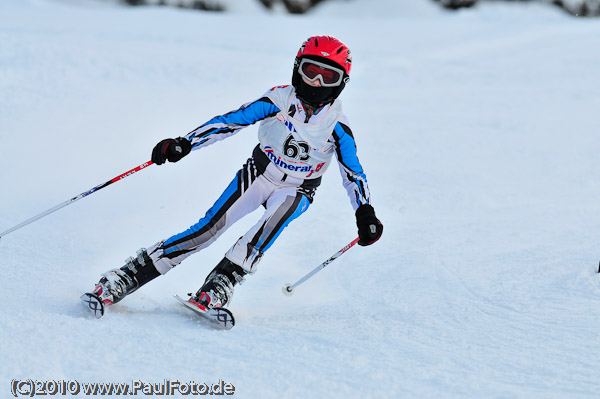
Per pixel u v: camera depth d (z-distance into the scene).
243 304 15.26
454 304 14.44
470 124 33.44
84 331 11.85
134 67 38.31
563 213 21.80
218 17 67.00
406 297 15.30
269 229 13.50
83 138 27.47
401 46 56.44
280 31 60.84
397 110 35.69
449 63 48.59
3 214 20.02
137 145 27.27
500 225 20.56
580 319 12.88
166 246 13.63
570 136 31.69
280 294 16.14
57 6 68.69
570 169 27.03
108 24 56.03
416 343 12.02
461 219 21.30
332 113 13.23
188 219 20.77
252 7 96.06
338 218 21.34
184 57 42.56
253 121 13.43
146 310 13.73
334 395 9.98
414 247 18.75
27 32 45.97
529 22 69.62
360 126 32.47
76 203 21.27
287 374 10.60
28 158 24.86
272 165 13.60
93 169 24.45
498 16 74.19
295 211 13.69
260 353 11.45
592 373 10.57
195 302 13.24
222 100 34.38
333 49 12.58
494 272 16.44
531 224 20.61
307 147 13.35
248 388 10.12
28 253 17.06
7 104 30.28
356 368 10.88
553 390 10.08
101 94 33.31
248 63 43.06
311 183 13.87
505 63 49.12
